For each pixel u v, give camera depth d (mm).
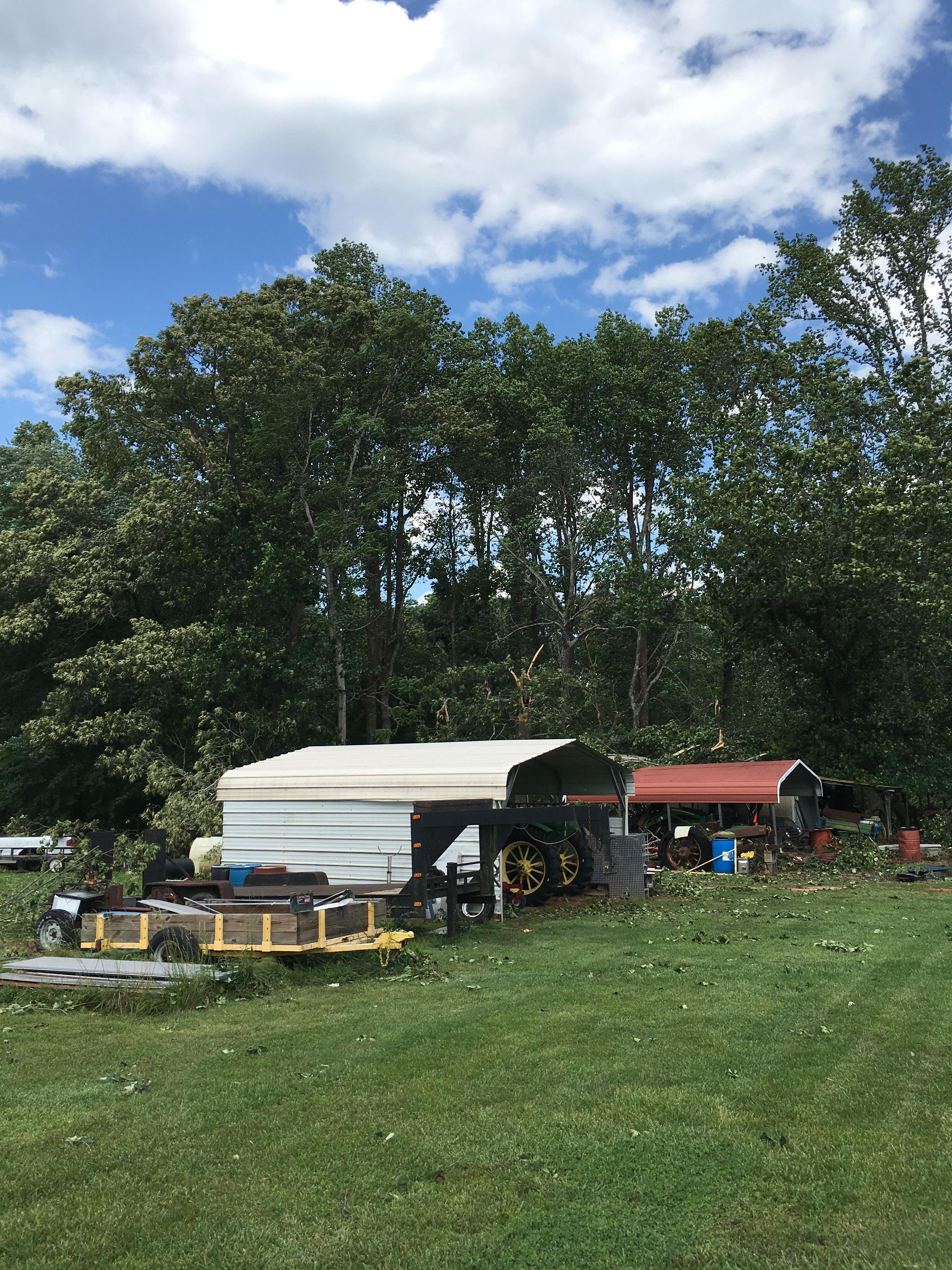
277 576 31672
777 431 34375
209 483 34625
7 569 31781
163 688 31094
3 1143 5520
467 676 39406
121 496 37312
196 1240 4375
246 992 9414
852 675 31281
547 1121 5723
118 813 35156
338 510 36000
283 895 13336
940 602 26984
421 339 37906
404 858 15414
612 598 39750
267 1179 5000
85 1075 6820
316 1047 7434
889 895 18125
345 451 37719
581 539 40906
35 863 24828
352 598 41219
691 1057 6953
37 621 31047
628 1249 4219
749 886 19906
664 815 25875
